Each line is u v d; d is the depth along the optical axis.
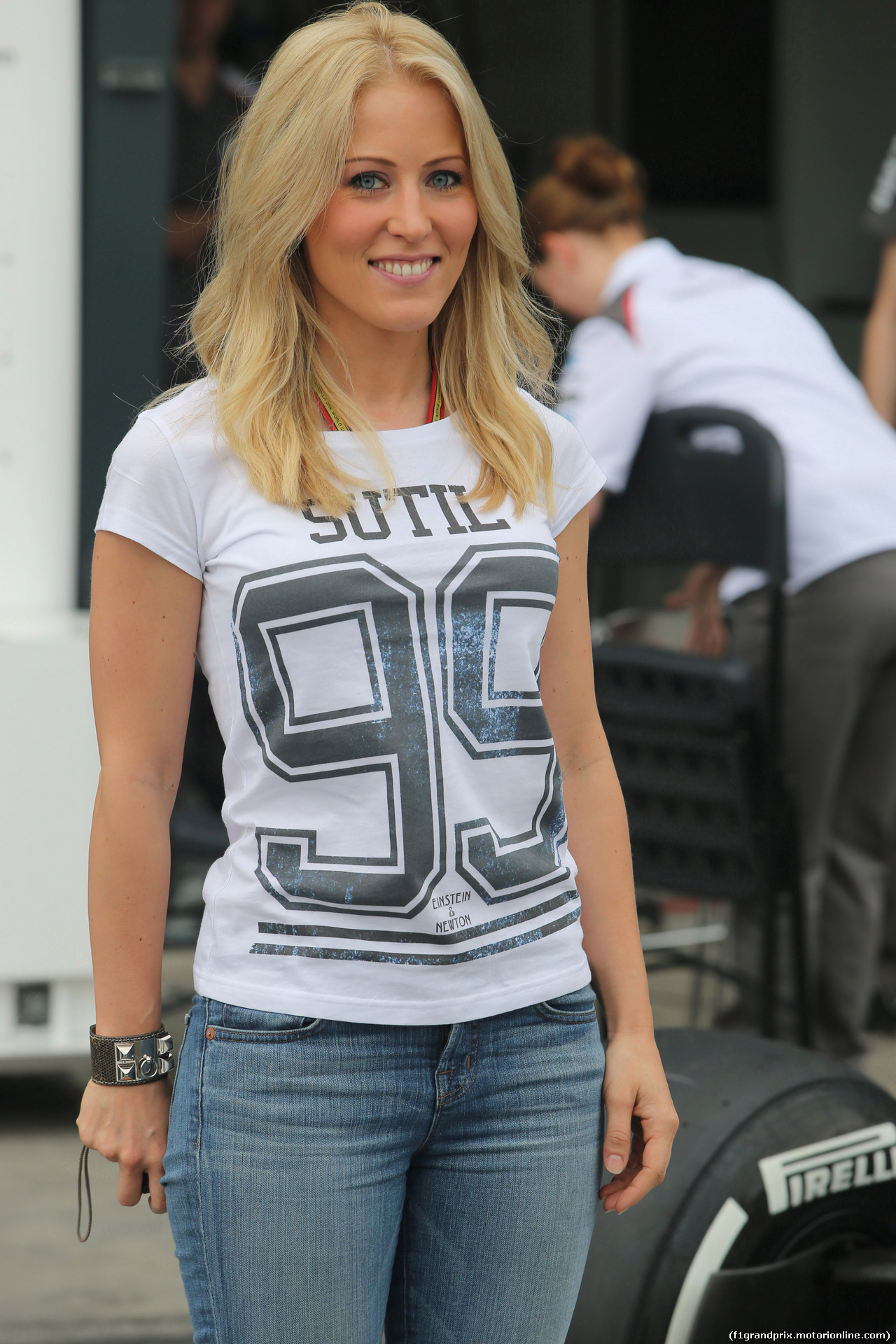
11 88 12.47
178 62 16.30
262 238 5.27
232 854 5.16
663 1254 6.40
